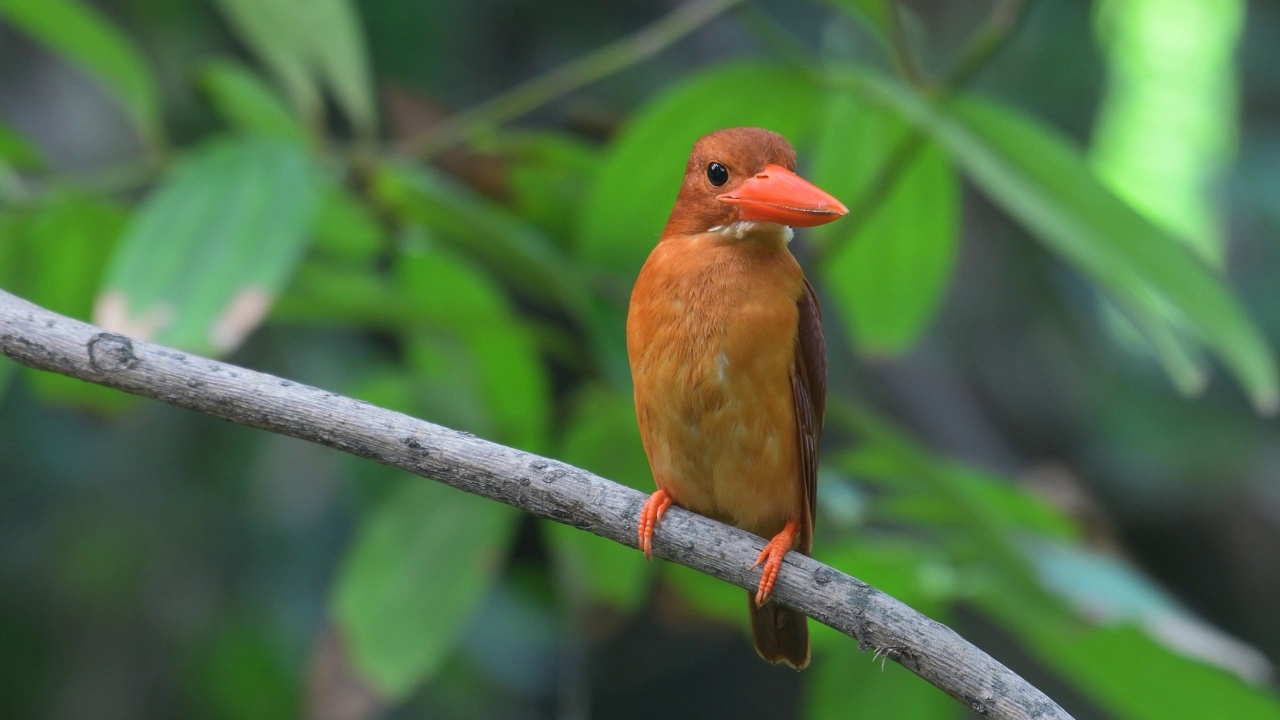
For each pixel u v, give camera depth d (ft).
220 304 21.20
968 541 24.82
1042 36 45.01
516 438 29.14
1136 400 46.03
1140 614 23.86
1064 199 24.39
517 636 40.42
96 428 36.60
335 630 25.96
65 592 36.70
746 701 50.08
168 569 37.14
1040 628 24.40
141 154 35.65
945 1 44.93
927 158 28.60
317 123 27.55
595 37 40.22
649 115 26.27
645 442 21.20
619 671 48.37
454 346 29.25
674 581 29.50
